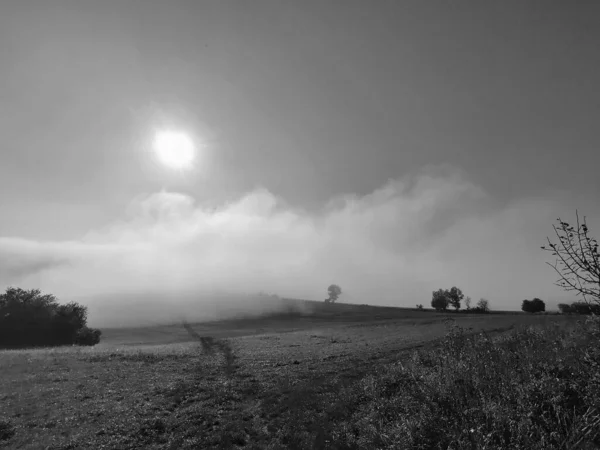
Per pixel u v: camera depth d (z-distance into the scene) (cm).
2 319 5734
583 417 603
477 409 777
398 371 1388
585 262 506
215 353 3222
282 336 5466
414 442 777
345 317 12225
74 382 1923
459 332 1446
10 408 1463
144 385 1836
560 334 1327
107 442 1116
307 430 1073
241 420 1252
